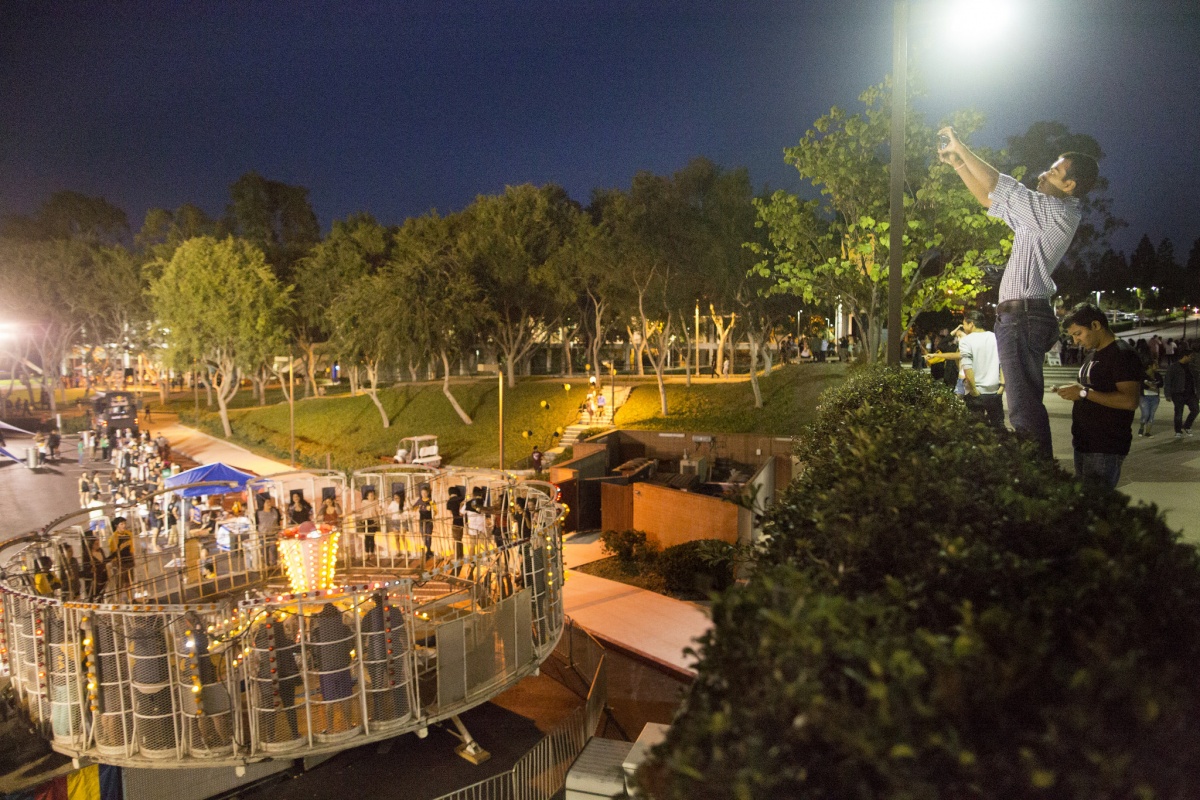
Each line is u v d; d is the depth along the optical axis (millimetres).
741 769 1697
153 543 25094
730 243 37938
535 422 46969
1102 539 2605
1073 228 5488
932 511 3086
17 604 11195
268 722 10203
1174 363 14352
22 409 76750
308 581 16141
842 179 17484
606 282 47125
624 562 21609
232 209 82625
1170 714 1618
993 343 7828
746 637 2193
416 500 21203
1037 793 1624
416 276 46406
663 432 34812
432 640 13875
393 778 11812
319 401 63812
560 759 10641
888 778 1626
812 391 39719
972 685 1744
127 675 10312
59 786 10195
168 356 59750
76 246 73938
